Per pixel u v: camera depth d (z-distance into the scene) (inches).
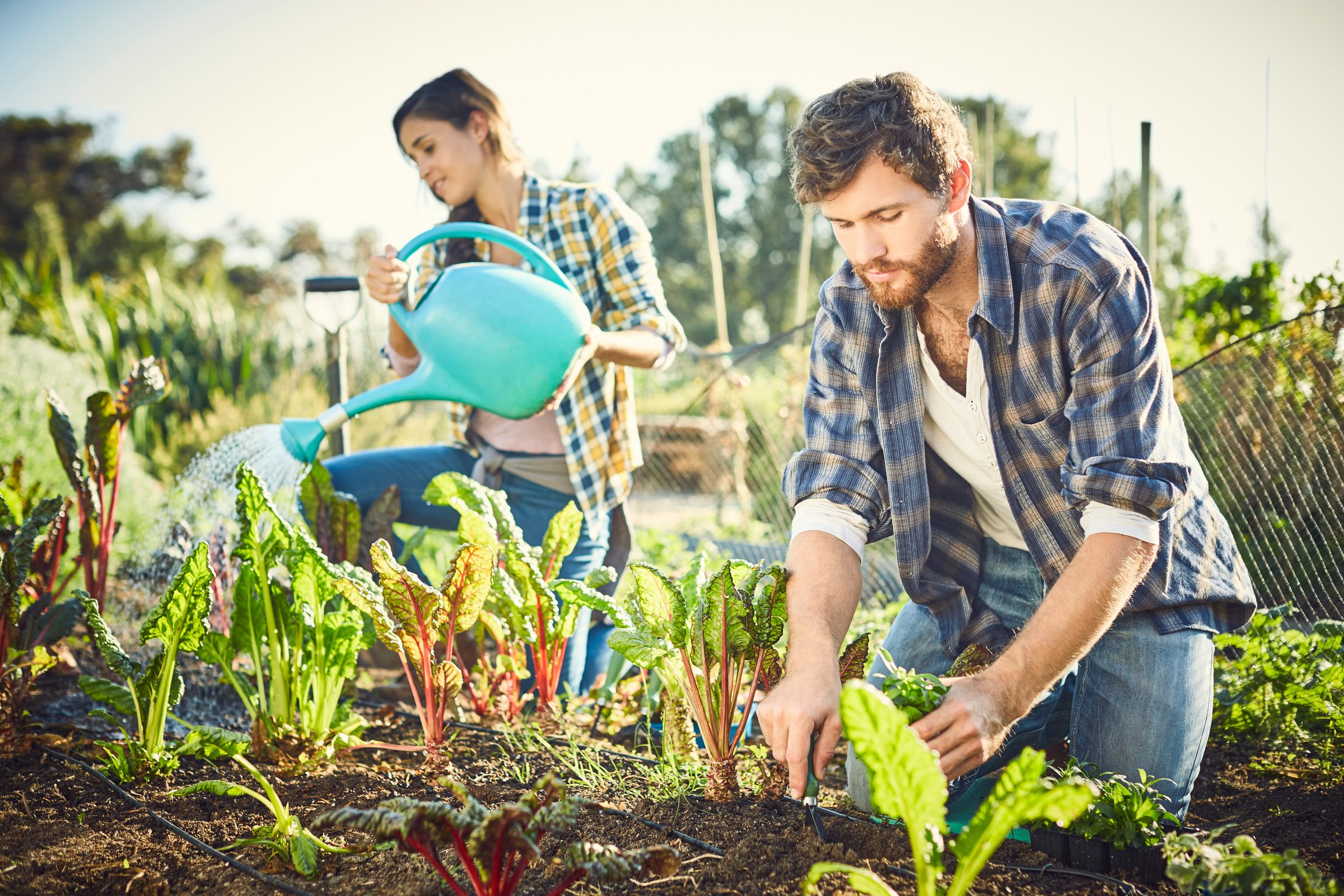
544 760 89.6
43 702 104.9
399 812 56.9
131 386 106.2
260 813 76.4
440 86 112.7
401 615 81.6
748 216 1405.0
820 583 74.7
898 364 79.2
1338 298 140.9
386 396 99.0
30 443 184.4
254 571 88.6
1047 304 72.1
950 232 67.6
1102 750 80.0
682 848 69.9
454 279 97.5
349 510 107.4
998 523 89.3
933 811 50.9
